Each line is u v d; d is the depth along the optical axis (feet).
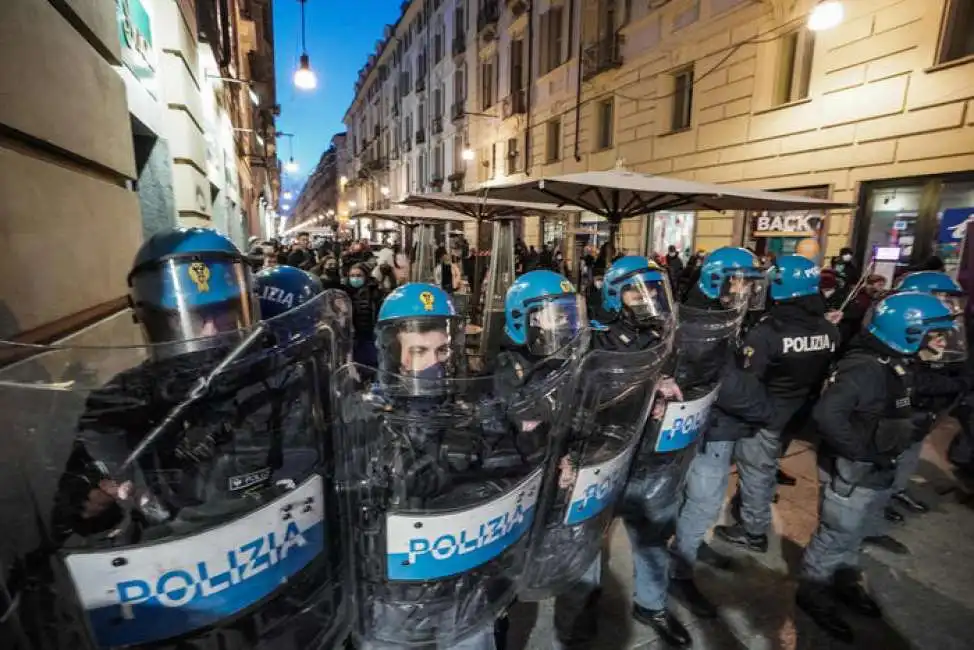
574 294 5.98
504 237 24.57
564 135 51.70
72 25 6.75
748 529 8.93
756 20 30.09
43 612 2.44
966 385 7.45
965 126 21.01
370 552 3.44
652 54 38.55
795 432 9.13
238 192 41.68
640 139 40.57
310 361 3.32
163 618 2.57
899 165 23.39
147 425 2.67
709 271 10.81
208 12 20.20
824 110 26.50
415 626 3.64
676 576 7.64
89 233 6.51
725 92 32.45
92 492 2.55
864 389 6.59
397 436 3.45
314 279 7.27
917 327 6.41
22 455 2.40
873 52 24.11
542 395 3.95
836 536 7.20
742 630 7.19
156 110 13.07
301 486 2.90
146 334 3.74
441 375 4.54
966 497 10.55
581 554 4.88
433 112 97.09
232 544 2.64
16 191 4.78
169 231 3.80
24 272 4.84
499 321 17.72
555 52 53.98
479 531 3.45
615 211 17.17
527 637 6.91
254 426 2.96
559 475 4.34
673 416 5.83
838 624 7.08
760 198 16.03
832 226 26.43
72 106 6.23
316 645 3.26
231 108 36.52
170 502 2.64
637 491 6.26
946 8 21.36
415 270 35.81
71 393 2.53
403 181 120.06
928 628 7.21
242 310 3.92
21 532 2.40
